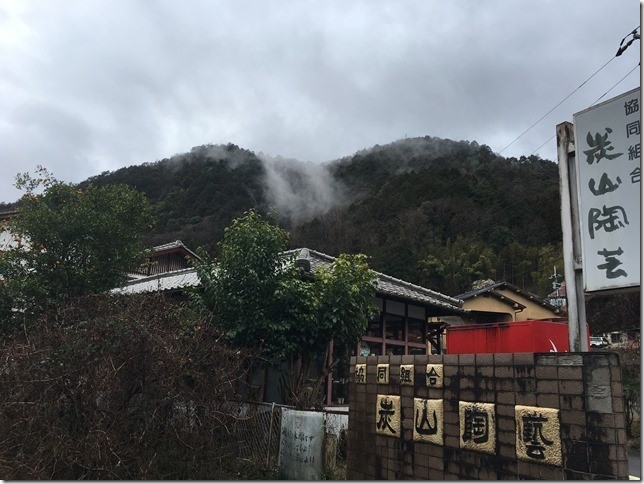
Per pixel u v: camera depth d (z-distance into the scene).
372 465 5.03
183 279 12.45
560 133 4.43
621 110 3.92
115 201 9.66
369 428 5.16
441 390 4.34
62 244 8.98
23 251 9.09
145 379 5.67
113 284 9.44
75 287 8.88
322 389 9.88
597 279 3.87
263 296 8.16
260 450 7.31
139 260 9.93
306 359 8.45
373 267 40.81
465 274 39.81
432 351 14.50
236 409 6.85
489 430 3.81
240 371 7.44
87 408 5.25
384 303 11.42
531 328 4.39
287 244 8.95
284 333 8.04
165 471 5.73
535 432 3.45
